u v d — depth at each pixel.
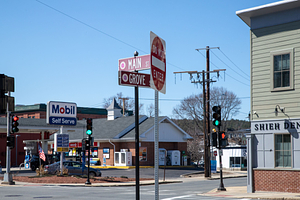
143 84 6.25
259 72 20.27
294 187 18.81
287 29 19.41
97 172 34.41
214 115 22.53
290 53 19.20
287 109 19.22
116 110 59.47
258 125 20.16
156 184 5.36
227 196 18.97
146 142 50.12
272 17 19.94
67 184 27.59
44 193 20.70
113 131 52.66
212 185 28.03
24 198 18.06
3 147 62.06
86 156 52.75
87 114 89.31
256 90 20.34
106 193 20.88
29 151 52.19
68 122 33.16
